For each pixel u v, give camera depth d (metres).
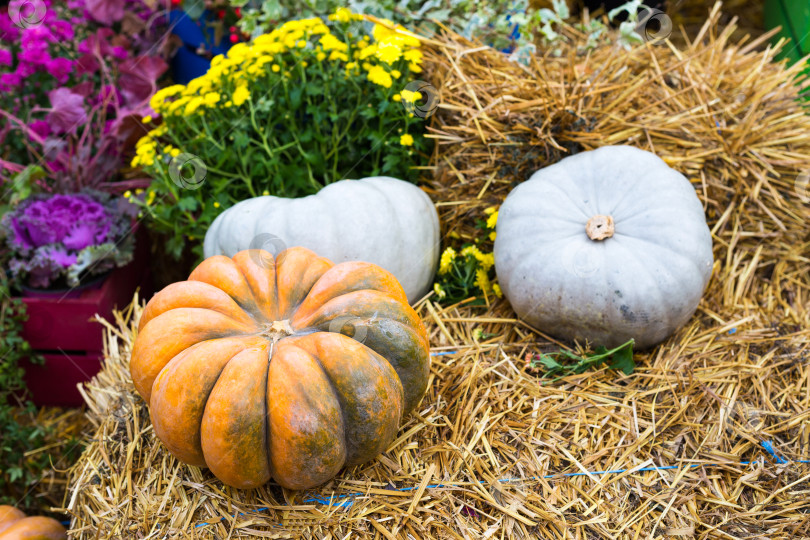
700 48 2.70
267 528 1.50
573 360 1.99
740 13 3.27
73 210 2.42
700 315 2.14
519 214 2.04
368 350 1.49
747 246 2.31
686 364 1.95
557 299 1.92
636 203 1.96
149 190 2.34
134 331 2.14
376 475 1.60
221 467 1.42
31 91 2.71
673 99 2.32
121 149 2.75
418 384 1.62
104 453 1.73
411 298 2.20
